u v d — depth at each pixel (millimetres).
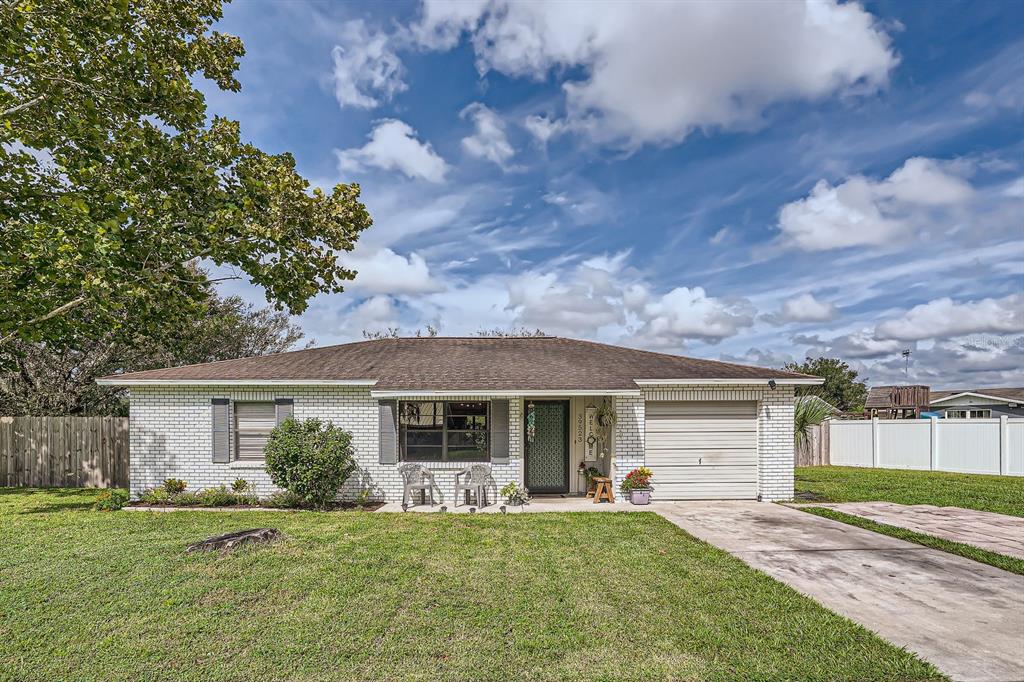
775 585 6207
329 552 7535
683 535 8734
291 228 10820
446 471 12289
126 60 10172
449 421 12547
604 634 4871
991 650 4559
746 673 4164
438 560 7207
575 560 7242
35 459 15844
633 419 12492
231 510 11297
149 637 4766
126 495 11773
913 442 20312
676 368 13406
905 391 28719
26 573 6504
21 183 10672
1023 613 5414
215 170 11336
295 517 10352
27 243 9391
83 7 9586
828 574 6711
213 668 4227
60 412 19281
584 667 4270
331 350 15305
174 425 12516
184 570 6629
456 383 12148
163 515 10609
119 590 5926
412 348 15656
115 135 10641
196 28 11766
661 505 11867
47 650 4508
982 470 18438
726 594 5914
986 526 9555
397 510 11258
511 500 11773
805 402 17953
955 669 4211
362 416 12453
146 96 10508
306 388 12523
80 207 8664
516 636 4824
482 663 4332
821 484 15461
